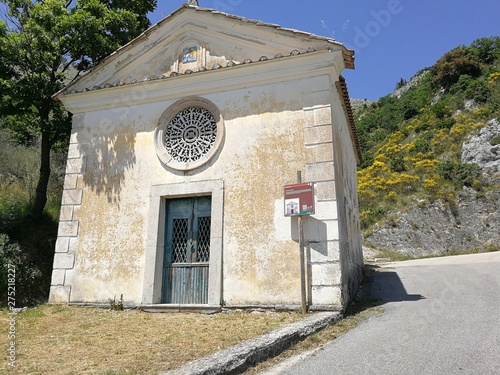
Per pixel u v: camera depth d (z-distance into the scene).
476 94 38.66
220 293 7.77
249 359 4.18
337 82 9.05
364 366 4.05
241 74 8.91
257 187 8.19
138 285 8.41
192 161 8.95
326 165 7.80
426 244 24.09
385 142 42.34
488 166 28.94
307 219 7.62
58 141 14.27
